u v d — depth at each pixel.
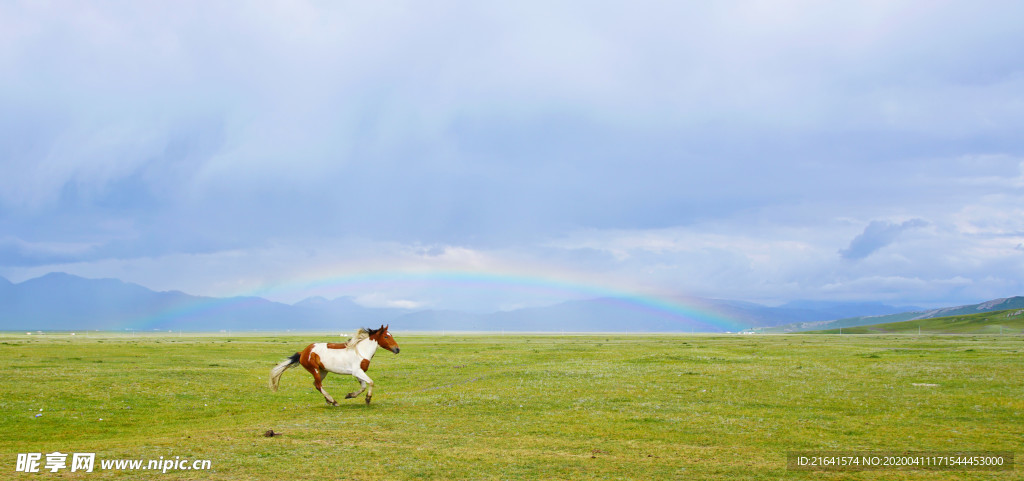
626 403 25.00
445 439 17.45
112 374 37.44
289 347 80.06
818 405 24.16
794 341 104.38
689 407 23.84
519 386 31.27
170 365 46.81
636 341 112.88
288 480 12.65
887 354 54.16
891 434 18.31
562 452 15.81
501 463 14.42
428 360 52.78
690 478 13.20
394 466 13.98
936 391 27.28
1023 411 21.81
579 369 40.16
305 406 26.14
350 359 25.66
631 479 13.06
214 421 22.56
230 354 62.88
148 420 22.94
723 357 51.41
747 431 18.92
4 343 85.31
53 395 28.02
